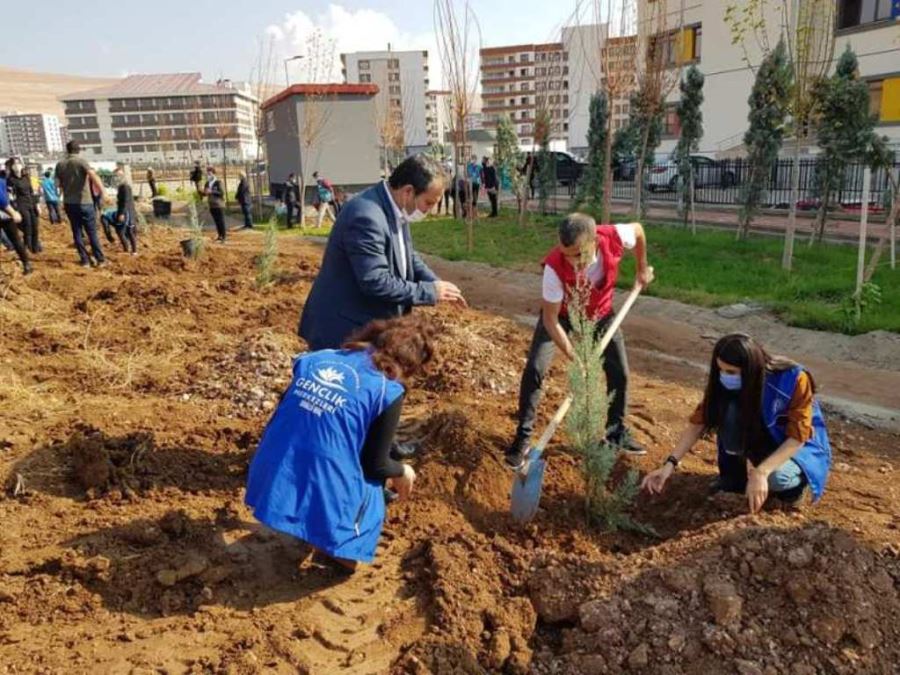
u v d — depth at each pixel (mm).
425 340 3541
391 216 4098
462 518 4082
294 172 24844
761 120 13969
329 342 4191
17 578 3350
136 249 14117
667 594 3129
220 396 5602
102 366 6219
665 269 11609
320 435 3311
